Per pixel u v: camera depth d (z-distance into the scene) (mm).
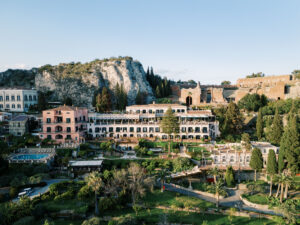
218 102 138375
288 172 58250
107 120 93625
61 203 49469
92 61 175375
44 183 56844
